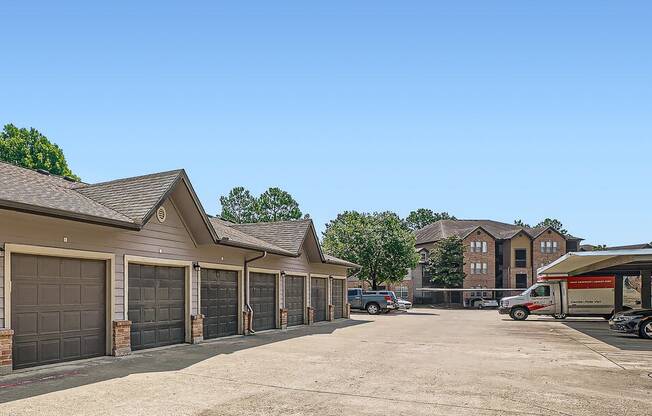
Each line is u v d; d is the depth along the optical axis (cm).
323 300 2984
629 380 1121
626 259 2330
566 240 7325
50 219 1177
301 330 2322
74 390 964
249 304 2130
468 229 7138
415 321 3098
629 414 830
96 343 1356
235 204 8300
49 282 1234
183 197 1627
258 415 809
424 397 944
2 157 5103
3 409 823
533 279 6975
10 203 1043
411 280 6912
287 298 2509
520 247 7031
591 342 1908
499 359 1431
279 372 1184
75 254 1288
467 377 1145
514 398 938
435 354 1525
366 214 5106
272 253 2133
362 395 956
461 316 3806
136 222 1360
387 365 1305
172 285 1648
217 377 1115
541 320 3278
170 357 1389
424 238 7650
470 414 826
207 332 1834
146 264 1539
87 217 1212
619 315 2172
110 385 1013
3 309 1105
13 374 1102
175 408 844
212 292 1878
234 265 1998
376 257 4806
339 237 4928
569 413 834
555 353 1571
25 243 1164
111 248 1397
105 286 1390
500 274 7188
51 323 1231
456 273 6475
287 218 8175
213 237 1706
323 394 962
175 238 1650
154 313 1565
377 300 3978
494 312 4709
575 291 3231
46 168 5306
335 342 1816
